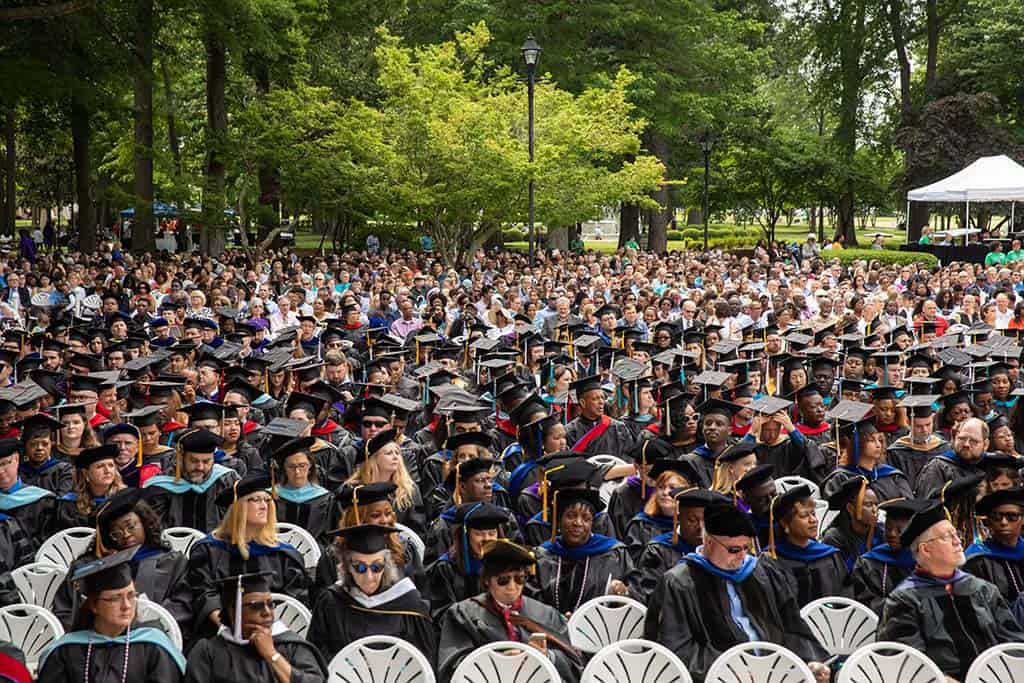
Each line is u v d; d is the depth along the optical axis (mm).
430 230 30734
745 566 6531
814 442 10633
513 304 20453
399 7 40844
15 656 5797
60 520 8766
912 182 50219
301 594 7379
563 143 30094
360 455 9500
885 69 55062
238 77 41531
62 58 32031
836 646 6895
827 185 53469
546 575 7477
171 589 7039
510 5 41188
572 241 49469
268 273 27875
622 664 6020
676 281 26047
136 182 36438
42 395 10977
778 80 64938
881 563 7242
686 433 10492
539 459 8656
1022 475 9195
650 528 8078
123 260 32031
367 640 6047
